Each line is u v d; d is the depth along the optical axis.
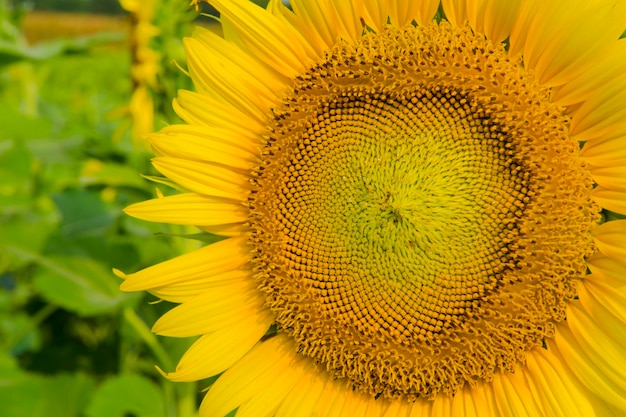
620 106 0.49
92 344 0.81
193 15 0.66
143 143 0.68
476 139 0.51
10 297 0.81
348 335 0.52
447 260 0.51
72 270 0.66
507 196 0.51
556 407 0.50
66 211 0.71
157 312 0.65
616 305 0.49
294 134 0.52
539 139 0.50
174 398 0.64
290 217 0.53
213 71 0.53
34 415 0.67
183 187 0.53
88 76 1.09
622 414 0.50
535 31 0.50
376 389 0.52
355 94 0.52
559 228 0.50
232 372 0.53
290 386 0.53
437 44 0.51
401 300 0.52
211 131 0.53
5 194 0.78
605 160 0.49
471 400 0.51
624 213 0.49
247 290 0.54
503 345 0.50
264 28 0.52
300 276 0.53
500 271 0.51
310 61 0.53
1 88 1.01
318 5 0.51
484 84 0.51
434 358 0.51
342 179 0.52
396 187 0.51
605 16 0.48
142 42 0.66
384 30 0.52
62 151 0.76
